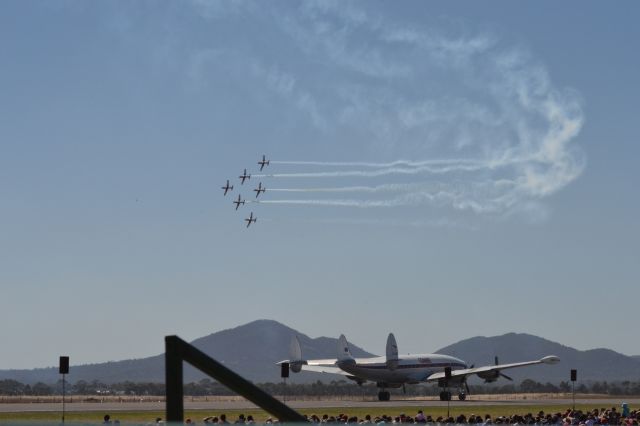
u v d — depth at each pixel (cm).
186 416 16350
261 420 14738
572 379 15950
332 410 18700
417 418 11531
